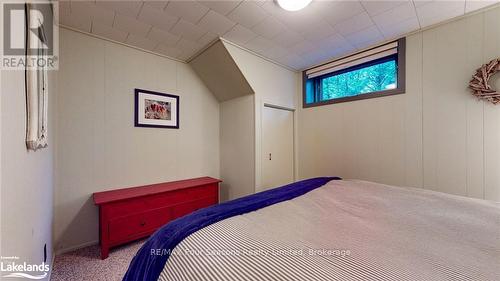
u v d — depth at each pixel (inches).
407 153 82.9
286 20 73.7
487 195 66.6
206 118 116.8
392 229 36.2
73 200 76.4
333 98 108.2
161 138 99.1
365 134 95.5
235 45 91.9
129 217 76.5
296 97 124.6
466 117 70.1
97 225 81.3
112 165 85.2
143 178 93.4
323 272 24.3
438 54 75.5
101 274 63.3
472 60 68.7
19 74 29.5
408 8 66.8
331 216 42.6
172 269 28.7
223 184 120.2
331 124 108.6
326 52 100.1
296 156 124.1
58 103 73.2
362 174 96.3
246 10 67.9
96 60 81.7
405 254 28.2
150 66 96.0
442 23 74.1
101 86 82.7
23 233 31.1
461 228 36.3
